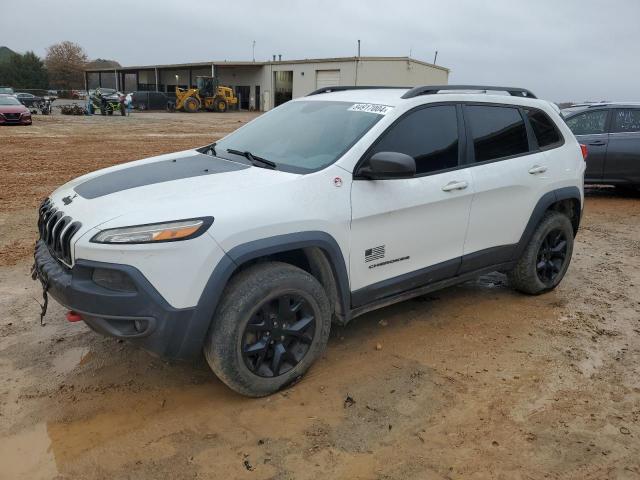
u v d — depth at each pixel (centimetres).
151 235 283
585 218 866
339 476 272
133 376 355
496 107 452
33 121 2806
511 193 447
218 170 361
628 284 558
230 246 298
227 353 307
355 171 354
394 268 382
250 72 5441
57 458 279
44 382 346
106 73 7312
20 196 909
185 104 4566
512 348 408
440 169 402
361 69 4491
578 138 959
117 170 386
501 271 477
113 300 283
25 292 486
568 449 296
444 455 288
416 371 371
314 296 336
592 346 416
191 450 287
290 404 329
